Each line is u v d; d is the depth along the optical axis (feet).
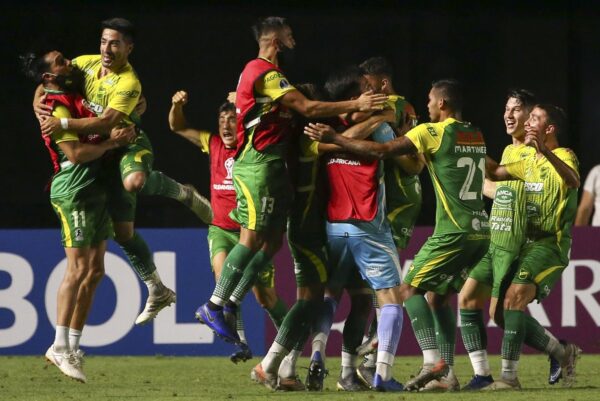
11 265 118.93
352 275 89.15
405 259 118.52
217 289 84.84
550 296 120.16
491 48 166.61
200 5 163.73
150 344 119.55
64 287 86.38
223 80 164.35
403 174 94.79
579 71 167.84
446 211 85.25
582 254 120.47
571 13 167.32
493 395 82.28
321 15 164.25
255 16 164.25
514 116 92.94
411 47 165.37
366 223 83.51
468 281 90.99
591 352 120.37
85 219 87.20
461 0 165.89
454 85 86.63
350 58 164.66
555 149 90.84
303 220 85.20
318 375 86.69
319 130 81.10
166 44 163.32
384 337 84.12
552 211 89.40
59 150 87.25
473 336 90.02
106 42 85.71
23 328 118.93
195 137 104.06
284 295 118.83
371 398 80.07
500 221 90.74
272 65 82.94
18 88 161.58
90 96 86.94
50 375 101.76
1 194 162.09
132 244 93.04
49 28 162.09
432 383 87.35
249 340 119.55
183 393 87.20
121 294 119.03
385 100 82.12
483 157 86.43
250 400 80.33
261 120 82.94
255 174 83.25
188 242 119.75
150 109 163.02
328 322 87.51
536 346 92.02
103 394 86.79
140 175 87.45
